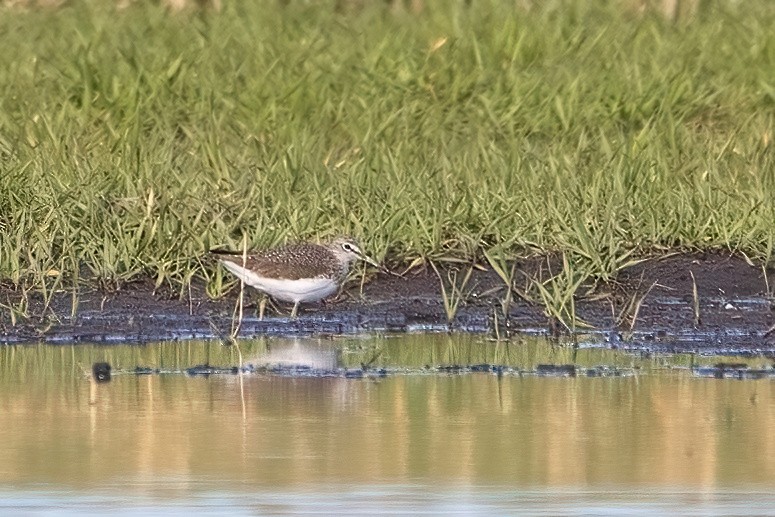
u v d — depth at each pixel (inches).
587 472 370.0
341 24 848.3
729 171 628.1
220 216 565.9
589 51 779.4
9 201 572.1
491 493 355.9
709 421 413.7
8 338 504.1
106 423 410.6
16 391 442.9
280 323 528.1
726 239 573.6
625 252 566.3
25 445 390.3
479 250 570.3
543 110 692.7
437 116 692.7
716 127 701.9
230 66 755.4
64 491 354.6
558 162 617.9
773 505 348.2
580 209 578.9
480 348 498.0
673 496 353.1
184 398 437.7
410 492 355.3
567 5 866.1
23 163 602.5
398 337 514.3
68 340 503.8
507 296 529.3
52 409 423.8
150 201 562.9
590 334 515.5
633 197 592.4
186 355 487.5
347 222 574.2
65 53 759.7
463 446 391.2
